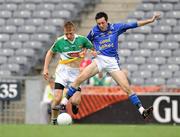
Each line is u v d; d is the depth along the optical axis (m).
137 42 65.50
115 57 34.72
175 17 67.75
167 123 46.84
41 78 51.09
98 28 34.66
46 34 67.38
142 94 47.00
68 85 38.47
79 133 23.94
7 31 68.31
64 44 37.88
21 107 50.84
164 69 62.66
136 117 47.31
